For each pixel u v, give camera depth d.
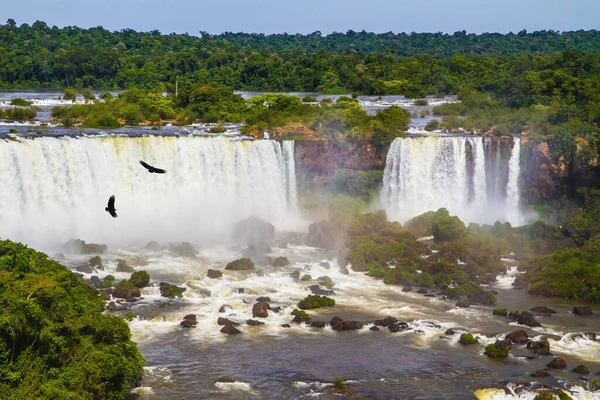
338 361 48.38
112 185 79.88
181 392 43.59
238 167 86.31
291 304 58.25
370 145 91.44
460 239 74.25
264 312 55.62
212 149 84.75
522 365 48.31
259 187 87.75
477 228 77.31
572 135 89.94
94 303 44.69
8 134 81.31
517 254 72.81
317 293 61.09
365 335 52.84
